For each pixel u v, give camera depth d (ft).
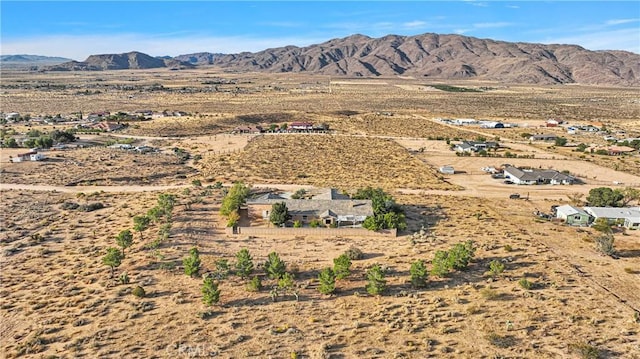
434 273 175.52
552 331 137.08
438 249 204.13
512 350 127.24
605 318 144.77
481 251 201.36
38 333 136.46
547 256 195.72
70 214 255.91
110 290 164.25
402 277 176.04
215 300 151.94
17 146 463.83
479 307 151.64
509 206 280.31
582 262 191.52
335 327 139.74
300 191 279.90
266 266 175.22
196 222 238.89
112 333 136.46
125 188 317.22
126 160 410.52
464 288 165.89
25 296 160.66
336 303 155.84
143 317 145.59
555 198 302.86
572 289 165.07
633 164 415.44
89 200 284.82
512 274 177.17
